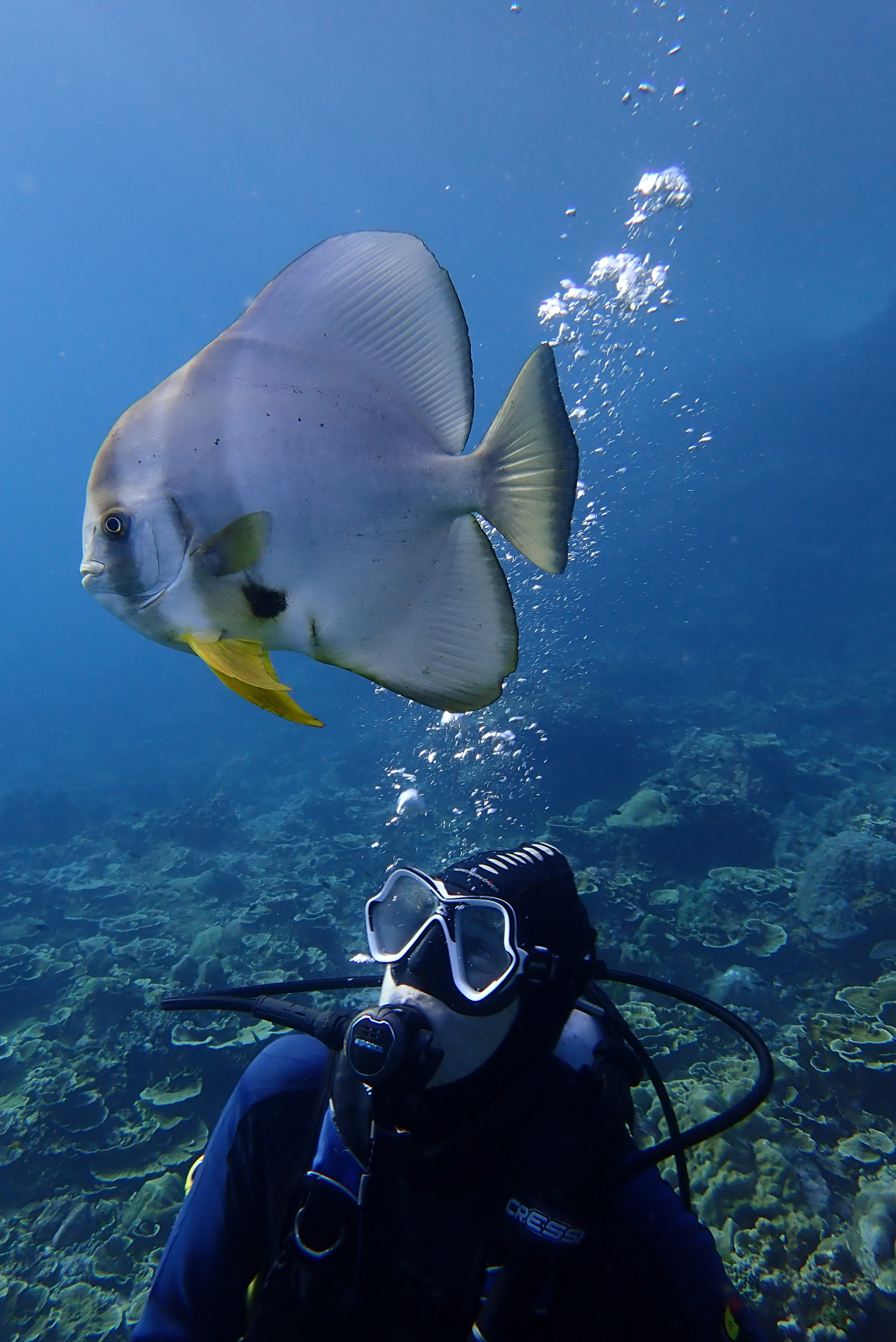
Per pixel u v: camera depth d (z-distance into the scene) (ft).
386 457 2.98
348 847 37.45
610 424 148.25
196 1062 18.13
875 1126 14.73
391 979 3.92
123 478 2.77
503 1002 3.46
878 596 85.25
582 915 4.27
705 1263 3.59
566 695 44.37
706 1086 15.24
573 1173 3.41
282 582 2.82
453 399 3.21
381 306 3.12
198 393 2.83
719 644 85.87
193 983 21.57
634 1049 4.99
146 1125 16.61
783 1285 11.24
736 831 28.35
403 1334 3.31
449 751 43.19
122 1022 19.79
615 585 104.78
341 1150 3.71
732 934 21.95
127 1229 14.24
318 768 62.23
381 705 76.13
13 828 53.42
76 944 26.86
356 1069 3.38
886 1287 10.98
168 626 2.82
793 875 24.84
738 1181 12.85
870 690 60.23
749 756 38.88
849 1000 18.08
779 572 94.84
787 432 125.39
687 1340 3.35
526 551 3.00
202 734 94.89
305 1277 3.38
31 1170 15.60
